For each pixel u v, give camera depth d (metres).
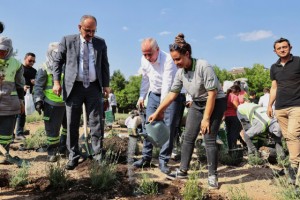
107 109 12.72
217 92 4.31
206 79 4.14
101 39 5.05
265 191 4.30
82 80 4.79
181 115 6.04
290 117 4.62
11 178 4.37
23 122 8.09
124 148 5.68
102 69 5.13
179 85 4.39
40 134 8.36
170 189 4.17
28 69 8.38
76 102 4.85
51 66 5.64
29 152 6.57
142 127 5.20
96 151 4.89
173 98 4.37
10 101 4.86
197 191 3.89
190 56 4.24
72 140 4.96
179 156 6.29
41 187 4.17
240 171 5.35
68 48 4.77
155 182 4.39
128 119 4.98
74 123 4.91
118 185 4.27
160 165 4.91
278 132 5.76
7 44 4.79
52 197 3.91
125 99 55.06
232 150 6.08
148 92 5.32
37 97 5.65
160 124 4.09
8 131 4.93
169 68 4.77
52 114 5.62
